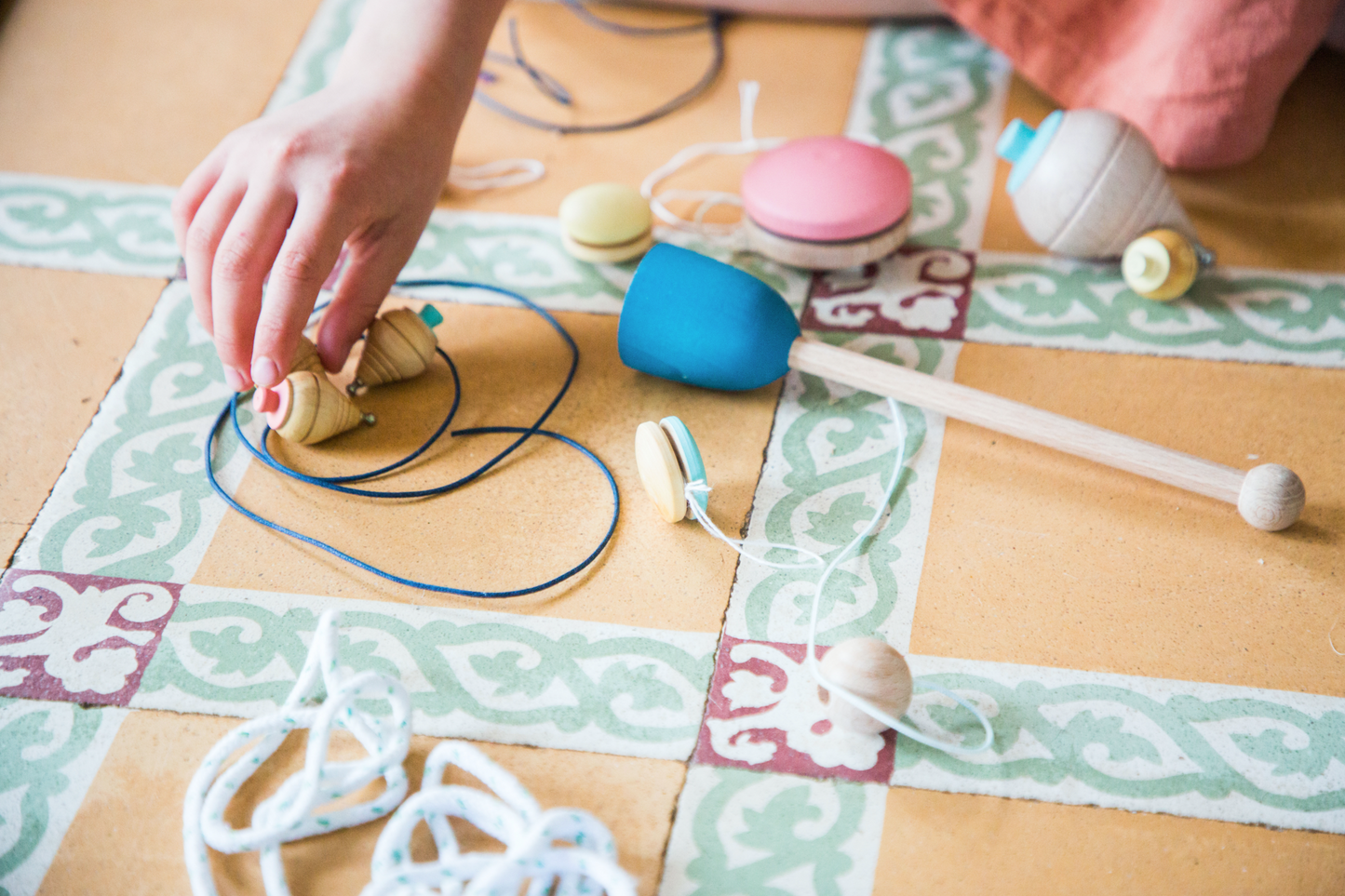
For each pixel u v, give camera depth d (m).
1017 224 1.12
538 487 0.91
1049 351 0.99
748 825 0.71
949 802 0.72
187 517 0.90
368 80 0.93
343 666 0.80
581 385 0.98
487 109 1.29
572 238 1.08
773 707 0.77
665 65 1.34
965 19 1.18
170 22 1.42
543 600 0.83
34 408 0.99
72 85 1.34
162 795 0.74
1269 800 0.71
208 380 1.01
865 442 0.93
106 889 0.70
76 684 0.80
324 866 0.70
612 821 0.72
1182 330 1.00
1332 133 1.19
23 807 0.74
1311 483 0.87
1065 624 0.80
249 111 1.29
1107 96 1.15
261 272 0.86
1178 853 0.69
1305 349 0.98
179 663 0.81
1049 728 0.75
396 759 0.71
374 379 0.96
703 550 0.86
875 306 1.04
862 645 0.72
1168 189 1.00
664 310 0.91
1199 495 0.87
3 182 1.22
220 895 0.69
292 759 0.75
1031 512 0.87
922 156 1.20
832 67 1.32
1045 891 0.68
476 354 1.02
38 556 0.88
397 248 0.93
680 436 0.83
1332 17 1.12
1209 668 0.77
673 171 1.20
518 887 0.65
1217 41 1.04
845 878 0.69
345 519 0.89
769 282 1.08
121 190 1.21
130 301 1.09
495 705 0.78
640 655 0.80
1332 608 0.80
